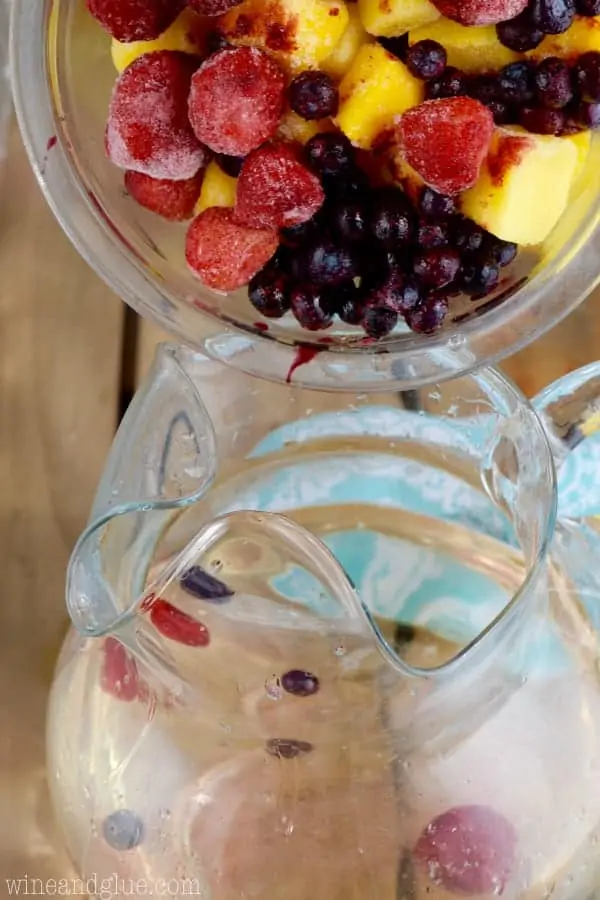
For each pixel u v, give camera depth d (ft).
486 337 1.61
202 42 1.50
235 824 1.51
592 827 1.51
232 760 1.53
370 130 1.48
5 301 1.94
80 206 1.60
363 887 1.49
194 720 1.53
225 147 1.46
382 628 1.68
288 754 1.51
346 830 1.50
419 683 1.39
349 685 1.44
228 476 1.77
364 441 1.76
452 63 1.50
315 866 1.49
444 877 1.48
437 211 1.48
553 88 1.46
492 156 1.46
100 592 1.41
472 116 1.42
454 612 1.68
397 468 1.75
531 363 1.87
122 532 1.48
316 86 1.46
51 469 1.84
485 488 1.67
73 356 1.90
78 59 1.57
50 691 1.68
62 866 1.64
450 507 1.73
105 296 1.94
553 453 1.52
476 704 1.48
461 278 1.53
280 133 1.51
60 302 1.94
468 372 1.59
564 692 1.54
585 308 1.90
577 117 1.49
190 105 1.45
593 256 1.60
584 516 1.60
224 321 1.63
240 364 1.62
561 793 1.51
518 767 1.51
